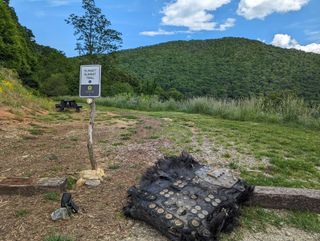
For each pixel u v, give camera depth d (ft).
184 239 7.95
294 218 10.12
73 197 10.79
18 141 19.33
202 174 10.49
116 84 110.32
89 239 8.29
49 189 10.93
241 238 8.87
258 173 14.83
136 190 9.68
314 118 35.88
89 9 110.22
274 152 19.27
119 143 19.95
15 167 14.15
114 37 116.06
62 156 16.22
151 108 54.49
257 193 10.75
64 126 26.94
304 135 26.99
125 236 8.52
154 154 17.37
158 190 9.55
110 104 59.77
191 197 9.11
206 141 21.90
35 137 21.02
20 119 26.76
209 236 7.90
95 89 12.09
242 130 27.68
